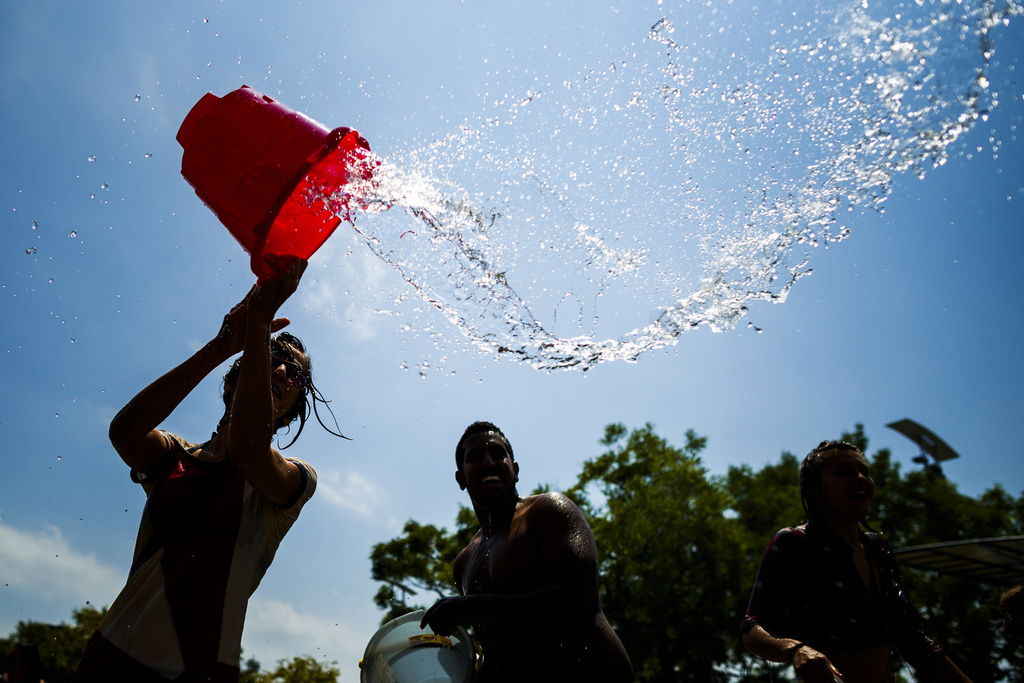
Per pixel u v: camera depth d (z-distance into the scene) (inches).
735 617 629.6
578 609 84.7
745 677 656.4
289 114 82.7
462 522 647.1
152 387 78.7
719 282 104.3
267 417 74.1
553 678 84.4
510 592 90.4
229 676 71.9
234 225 80.4
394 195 91.3
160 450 82.2
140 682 68.1
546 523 91.1
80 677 69.4
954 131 85.7
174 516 76.8
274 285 75.7
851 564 98.7
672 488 671.1
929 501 698.8
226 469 80.6
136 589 73.3
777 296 101.9
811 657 84.5
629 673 85.4
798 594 99.4
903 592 101.4
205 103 86.6
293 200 85.4
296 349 95.1
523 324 108.0
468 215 105.7
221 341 82.0
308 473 84.7
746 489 951.6
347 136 86.7
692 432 767.7
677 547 642.8
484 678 94.8
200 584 72.8
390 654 97.3
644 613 615.5
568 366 105.7
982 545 323.0
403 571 648.4
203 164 83.5
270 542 80.1
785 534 103.4
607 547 634.2
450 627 81.3
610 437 695.7
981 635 589.0
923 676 98.7
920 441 666.8
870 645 95.1
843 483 101.0
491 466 99.7
